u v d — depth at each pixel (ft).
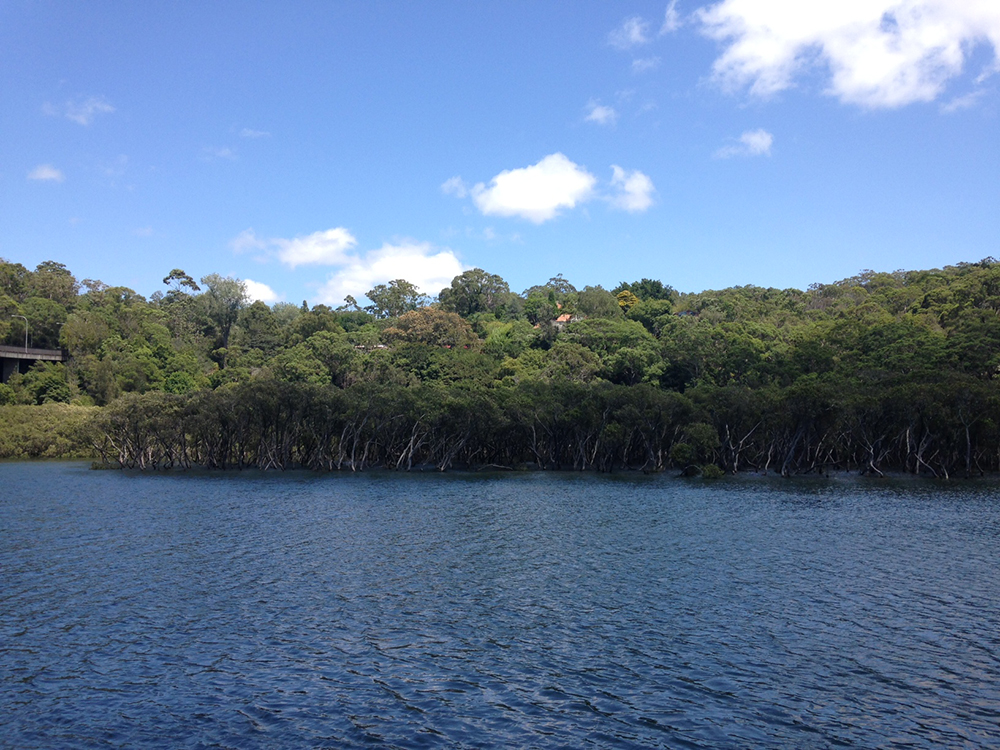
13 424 458.91
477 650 92.27
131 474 360.69
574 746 66.64
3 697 77.61
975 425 332.19
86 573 133.49
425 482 324.80
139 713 73.61
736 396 367.45
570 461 428.15
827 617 105.91
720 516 209.36
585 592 120.57
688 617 106.22
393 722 71.51
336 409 389.39
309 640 96.12
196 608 110.63
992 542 165.48
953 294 513.04
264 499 253.65
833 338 453.99
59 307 606.96
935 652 90.99
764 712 73.77
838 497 258.98
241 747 66.44
